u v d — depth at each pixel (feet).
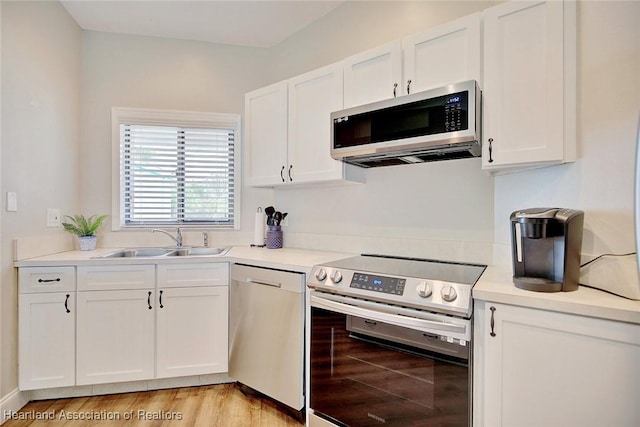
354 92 6.18
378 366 4.70
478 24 4.78
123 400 6.50
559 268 3.76
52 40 7.21
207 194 9.16
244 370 6.48
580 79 4.06
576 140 4.09
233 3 7.58
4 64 5.88
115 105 8.57
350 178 6.64
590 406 3.27
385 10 7.06
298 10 7.91
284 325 5.89
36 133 6.70
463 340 3.95
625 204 3.64
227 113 9.14
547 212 3.78
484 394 3.88
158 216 8.91
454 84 4.64
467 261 5.82
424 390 4.28
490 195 5.65
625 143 3.67
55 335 6.26
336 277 5.11
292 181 7.14
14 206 6.10
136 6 7.59
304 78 6.95
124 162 8.71
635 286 3.47
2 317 5.82
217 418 5.91
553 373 3.46
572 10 4.08
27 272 6.15
